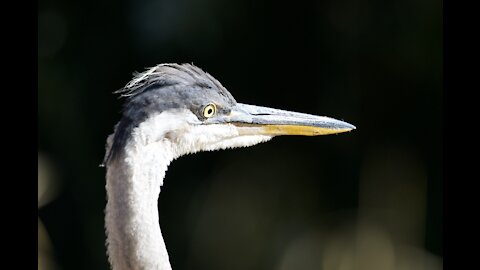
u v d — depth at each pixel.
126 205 6.11
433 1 11.56
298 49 12.27
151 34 11.59
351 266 12.23
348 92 12.33
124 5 11.62
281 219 12.80
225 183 12.87
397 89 12.25
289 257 12.58
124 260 6.12
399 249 12.19
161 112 6.39
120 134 6.23
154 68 6.56
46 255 11.22
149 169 6.23
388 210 12.38
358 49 12.15
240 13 11.91
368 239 12.23
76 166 11.96
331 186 12.66
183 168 12.81
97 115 11.98
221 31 11.85
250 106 7.15
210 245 12.80
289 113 7.29
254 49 12.16
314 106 12.43
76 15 11.70
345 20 12.09
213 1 11.68
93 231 12.07
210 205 12.83
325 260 12.35
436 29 11.63
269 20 12.12
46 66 11.60
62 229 11.98
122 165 6.15
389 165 12.43
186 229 12.77
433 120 12.19
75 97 11.83
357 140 12.47
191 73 6.72
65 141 11.85
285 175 12.82
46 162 11.50
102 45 11.77
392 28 11.92
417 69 12.03
